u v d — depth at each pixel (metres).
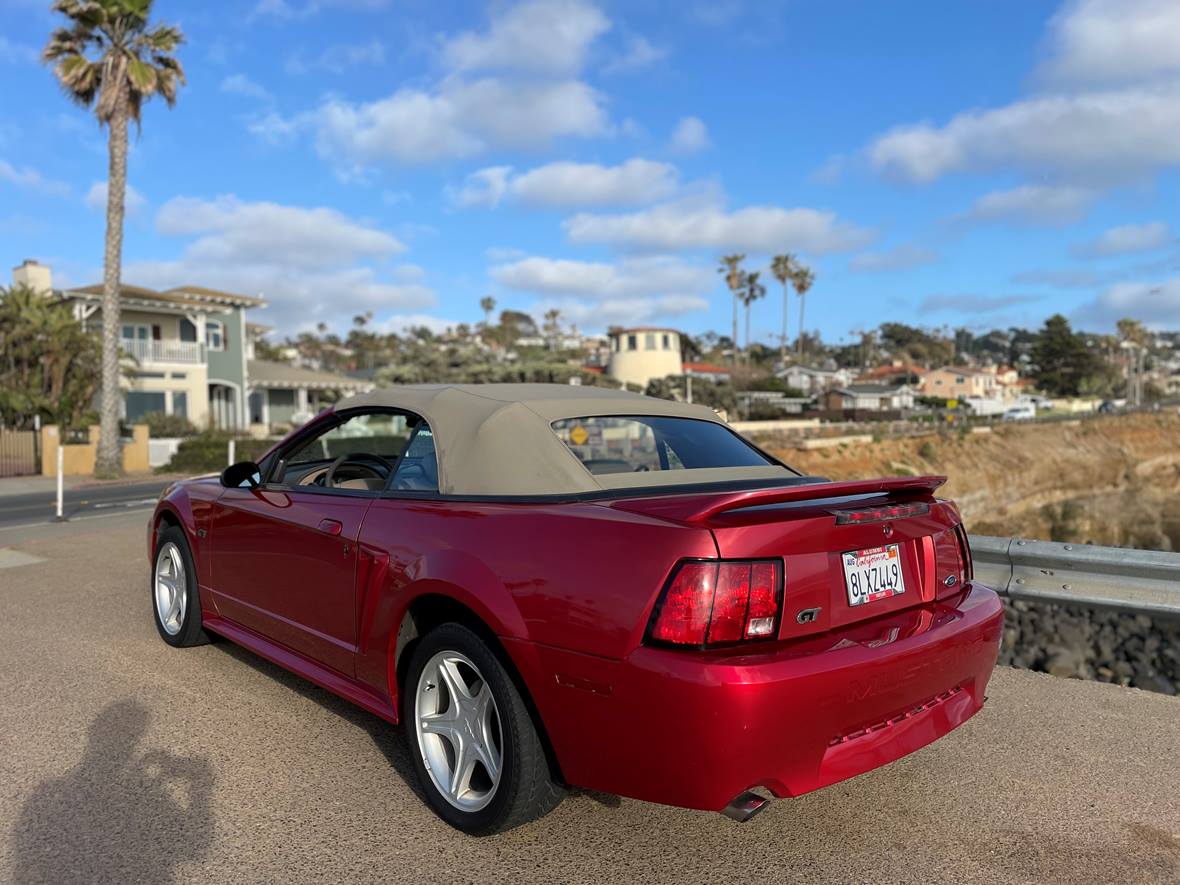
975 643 2.92
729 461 3.57
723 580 2.38
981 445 48.72
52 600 6.35
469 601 2.78
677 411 3.83
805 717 2.37
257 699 4.15
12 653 4.91
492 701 2.80
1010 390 120.00
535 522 2.79
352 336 154.88
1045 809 3.10
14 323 28.42
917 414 69.94
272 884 2.58
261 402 47.78
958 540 3.20
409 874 2.64
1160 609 4.49
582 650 2.50
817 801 3.16
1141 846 2.85
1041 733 3.85
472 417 3.30
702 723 2.28
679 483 3.23
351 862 2.71
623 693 2.41
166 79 23.91
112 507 15.40
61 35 23.14
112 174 24.12
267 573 3.98
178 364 38.16
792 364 128.50
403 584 3.06
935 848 2.82
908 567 2.93
